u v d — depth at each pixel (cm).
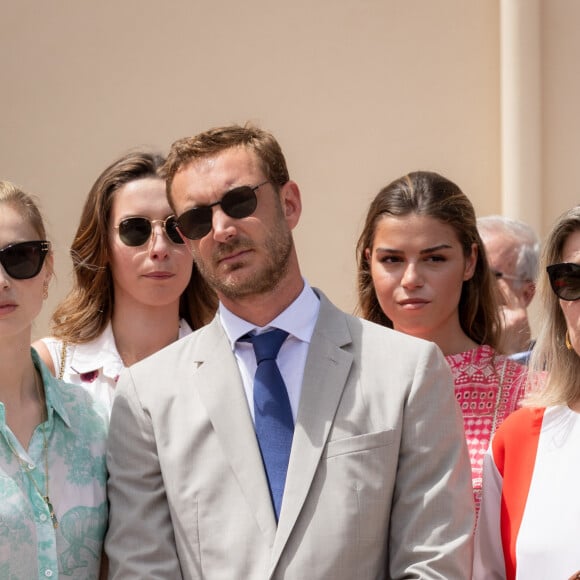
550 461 1091
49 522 1073
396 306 1342
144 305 1386
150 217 1356
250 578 1032
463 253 1362
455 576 1024
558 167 2031
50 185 2203
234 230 1093
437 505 1047
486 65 2053
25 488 1074
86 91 2194
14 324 1077
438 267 1336
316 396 1088
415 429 1069
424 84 2080
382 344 1120
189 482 1078
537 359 1159
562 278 1084
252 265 1095
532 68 2009
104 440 1155
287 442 1079
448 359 1359
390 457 1059
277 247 1109
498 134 2044
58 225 2195
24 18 2219
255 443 1080
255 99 2139
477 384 1333
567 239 1122
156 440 1105
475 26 2058
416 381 1084
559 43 2033
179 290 1370
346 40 2109
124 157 1406
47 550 1065
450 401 1095
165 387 1129
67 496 1101
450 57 2069
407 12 2086
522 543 1066
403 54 2086
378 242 1354
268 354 1117
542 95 2031
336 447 1060
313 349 1116
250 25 2142
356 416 1073
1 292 1069
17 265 1077
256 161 1115
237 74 2144
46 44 2211
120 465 1118
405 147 2086
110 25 2188
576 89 2027
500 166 2042
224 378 1116
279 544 1029
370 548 1040
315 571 1022
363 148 2102
